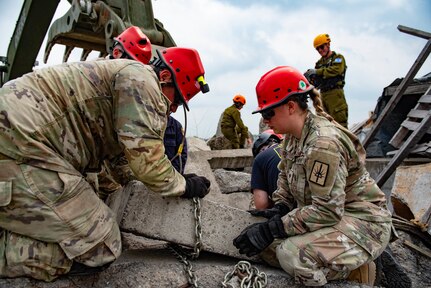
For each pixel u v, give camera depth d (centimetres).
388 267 374
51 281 239
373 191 284
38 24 620
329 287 271
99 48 638
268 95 270
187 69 299
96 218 239
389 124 782
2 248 233
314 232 266
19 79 235
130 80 240
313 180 259
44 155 226
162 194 255
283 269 277
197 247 279
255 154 400
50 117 229
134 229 269
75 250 232
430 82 723
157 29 571
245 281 263
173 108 305
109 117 245
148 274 259
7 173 222
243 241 273
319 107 282
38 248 231
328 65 695
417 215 489
